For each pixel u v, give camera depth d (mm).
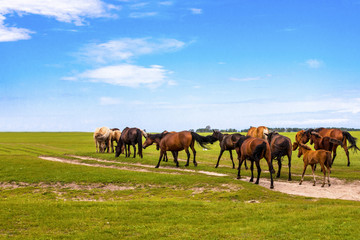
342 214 10477
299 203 13023
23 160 26516
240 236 8836
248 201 13969
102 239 8906
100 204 13102
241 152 18141
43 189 18547
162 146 23922
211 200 14492
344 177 19375
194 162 23969
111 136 35125
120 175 20422
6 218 10812
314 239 8328
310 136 24172
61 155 34031
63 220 10742
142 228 9859
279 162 19875
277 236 8703
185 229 9672
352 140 24969
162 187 17750
